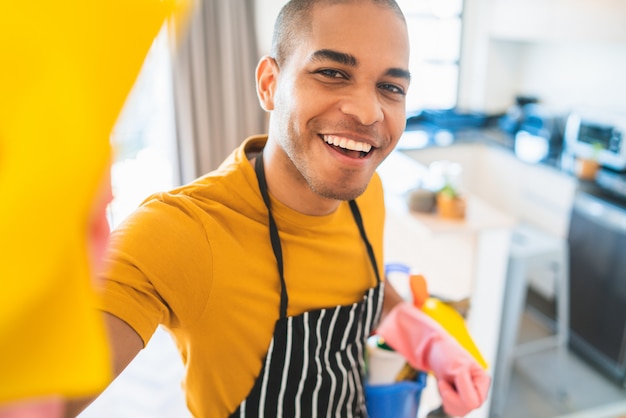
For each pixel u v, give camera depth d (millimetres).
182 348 830
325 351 891
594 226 2877
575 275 3055
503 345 2535
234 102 3346
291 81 705
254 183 806
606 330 2891
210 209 766
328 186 718
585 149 3225
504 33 3863
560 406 2699
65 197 143
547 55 3928
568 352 3119
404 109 745
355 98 676
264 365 826
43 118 143
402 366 1142
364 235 950
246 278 779
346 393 940
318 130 697
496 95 4246
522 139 3779
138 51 158
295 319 830
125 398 2518
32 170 140
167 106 3209
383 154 747
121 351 596
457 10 4125
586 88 3627
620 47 3330
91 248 182
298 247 846
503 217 2109
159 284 665
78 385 150
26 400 157
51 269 144
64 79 146
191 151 3289
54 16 148
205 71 3248
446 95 4348
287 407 863
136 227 686
